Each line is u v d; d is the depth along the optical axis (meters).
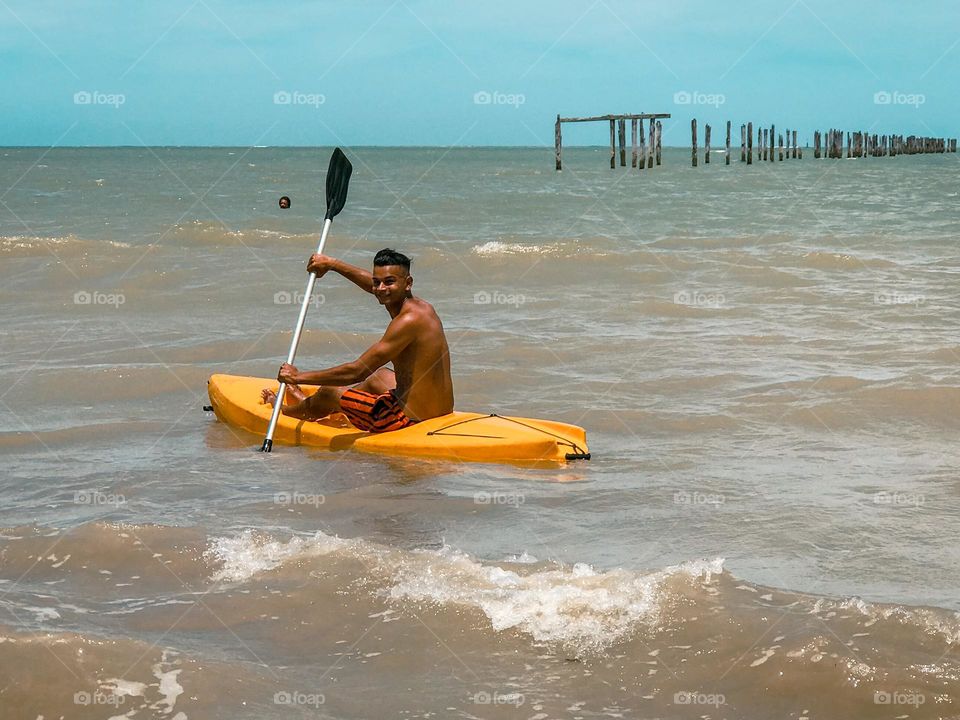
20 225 19.78
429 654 3.04
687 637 3.09
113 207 25.73
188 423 6.44
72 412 6.62
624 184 38.03
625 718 2.69
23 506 4.67
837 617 3.16
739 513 4.54
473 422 5.85
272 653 3.07
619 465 5.46
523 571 3.67
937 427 6.13
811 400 6.70
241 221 21.05
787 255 13.91
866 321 9.43
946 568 3.81
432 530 4.32
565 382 7.33
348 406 5.95
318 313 10.24
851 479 5.10
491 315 10.07
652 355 8.13
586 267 13.27
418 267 13.41
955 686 2.76
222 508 4.63
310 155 120.88
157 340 8.78
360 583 3.53
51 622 3.23
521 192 32.88
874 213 22.75
